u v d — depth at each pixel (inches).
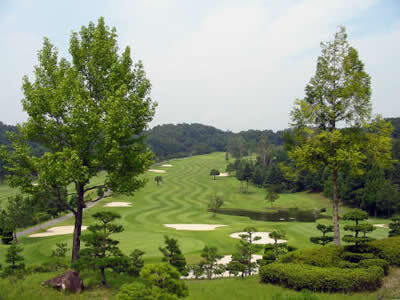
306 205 3472.0
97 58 676.7
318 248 762.2
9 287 549.0
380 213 3009.4
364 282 576.1
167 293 354.3
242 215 2883.9
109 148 624.7
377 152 768.9
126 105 650.2
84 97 639.1
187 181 4707.2
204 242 1432.1
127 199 3230.8
